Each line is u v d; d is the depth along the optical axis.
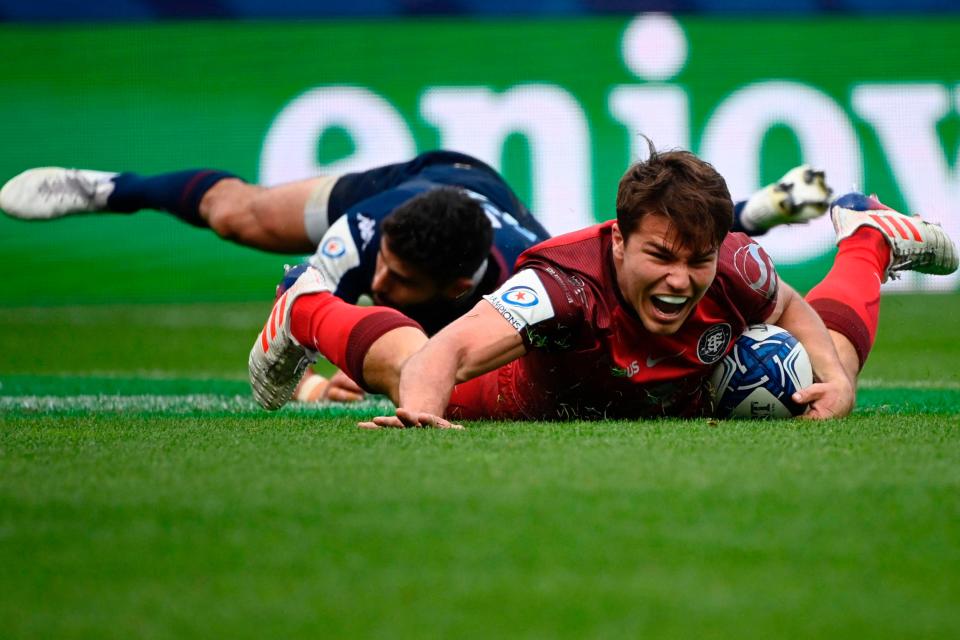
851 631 5.00
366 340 12.13
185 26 37.44
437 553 6.18
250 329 31.12
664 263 10.73
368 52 37.53
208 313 34.28
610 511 7.03
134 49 37.38
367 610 5.31
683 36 37.66
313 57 37.53
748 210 22.64
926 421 11.55
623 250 11.08
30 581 5.81
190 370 23.70
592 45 37.59
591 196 37.47
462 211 15.13
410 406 10.98
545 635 4.97
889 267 15.26
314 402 17.41
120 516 7.06
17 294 36.34
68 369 23.78
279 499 7.44
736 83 37.66
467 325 11.28
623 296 11.31
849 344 13.51
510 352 11.27
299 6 37.50
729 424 11.23
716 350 11.79
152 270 36.78
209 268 36.97
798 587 5.61
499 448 9.41
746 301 11.77
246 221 19.73
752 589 5.57
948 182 37.56
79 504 7.38
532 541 6.39
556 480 7.94
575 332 11.35
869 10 37.75
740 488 7.66
